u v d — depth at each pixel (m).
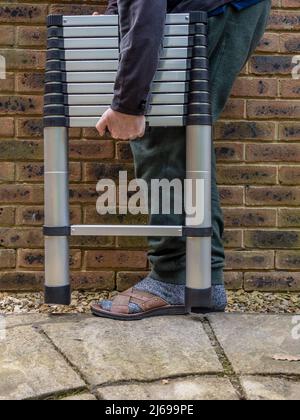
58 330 1.34
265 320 1.44
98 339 1.28
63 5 1.73
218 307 1.51
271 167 1.77
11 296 1.75
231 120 1.75
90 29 1.33
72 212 1.75
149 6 1.17
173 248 1.46
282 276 1.78
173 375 1.11
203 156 1.34
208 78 1.36
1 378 1.08
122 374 1.11
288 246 1.78
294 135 1.76
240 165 1.76
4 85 1.73
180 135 1.41
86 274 1.77
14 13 1.72
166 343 1.26
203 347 1.24
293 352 1.22
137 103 1.22
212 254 1.51
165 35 1.32
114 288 1.77
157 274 1.51
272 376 1.11
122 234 1.37
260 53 1.75
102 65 1.34
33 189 1.75
